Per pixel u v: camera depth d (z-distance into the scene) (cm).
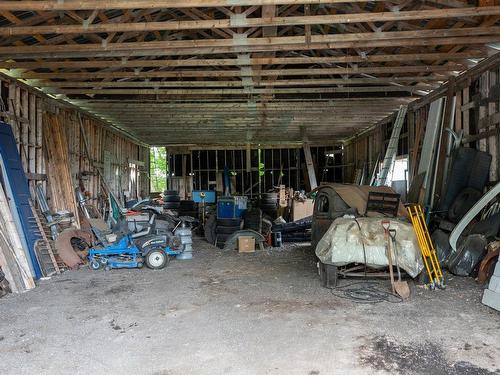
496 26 508
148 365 300
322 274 524
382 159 1164
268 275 594
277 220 1027
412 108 922
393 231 488
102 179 1047
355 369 288
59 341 347
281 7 543
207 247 891
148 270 641
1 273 503
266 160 1655
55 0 430
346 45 565
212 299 470
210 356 313
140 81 762
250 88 813
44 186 743
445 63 686
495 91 596
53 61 664
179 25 492
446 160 708
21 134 683
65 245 657
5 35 506
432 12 464
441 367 289
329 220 630
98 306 446
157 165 2867
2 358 314
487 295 425
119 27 489
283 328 370
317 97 905
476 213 556
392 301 446
